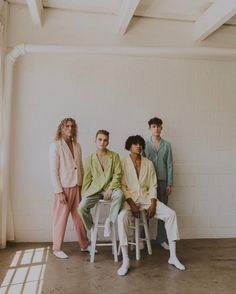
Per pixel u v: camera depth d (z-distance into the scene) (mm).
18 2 4082
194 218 4422
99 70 4293
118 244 3998
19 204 4086
